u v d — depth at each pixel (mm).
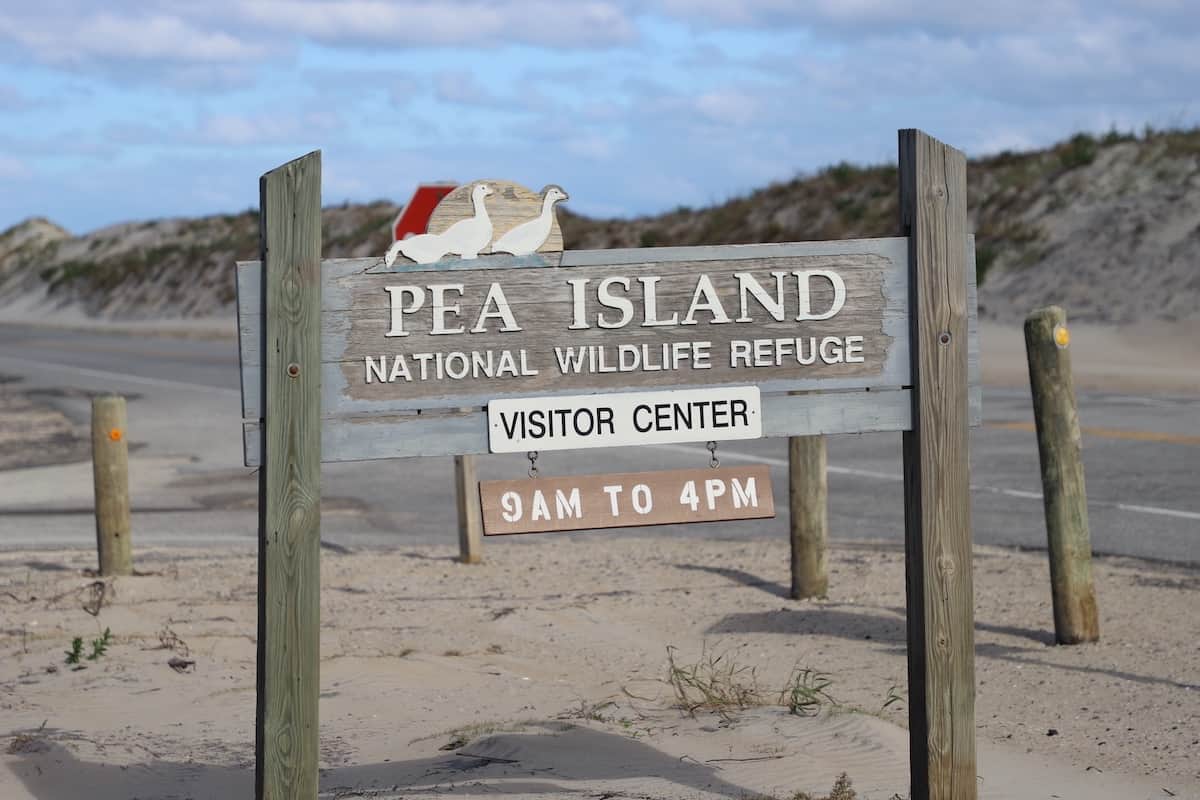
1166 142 65812
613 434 7500
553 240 7422
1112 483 22266
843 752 9281
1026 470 24219
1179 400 34625
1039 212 64062
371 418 7273
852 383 7711
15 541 20203
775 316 7629
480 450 7383
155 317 115062
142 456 30719
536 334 7422
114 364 61938
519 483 7441
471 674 12258
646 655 12992
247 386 7102
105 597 15586
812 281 7656
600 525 7508
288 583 7094
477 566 17625
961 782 7730
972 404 7793
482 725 10211
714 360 7586
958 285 7680
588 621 14352
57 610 14969
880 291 7719
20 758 9383
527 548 19031
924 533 7691
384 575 17062
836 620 14016
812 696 10734
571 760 9016
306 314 7062
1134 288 55281
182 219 147375
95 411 16828
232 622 14336
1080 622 12742
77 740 9875
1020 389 39219
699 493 7602
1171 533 18250
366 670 12328
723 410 7602
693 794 8125
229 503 23906
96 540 18922
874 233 70875
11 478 27906
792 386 7660
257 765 7188
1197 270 54438
